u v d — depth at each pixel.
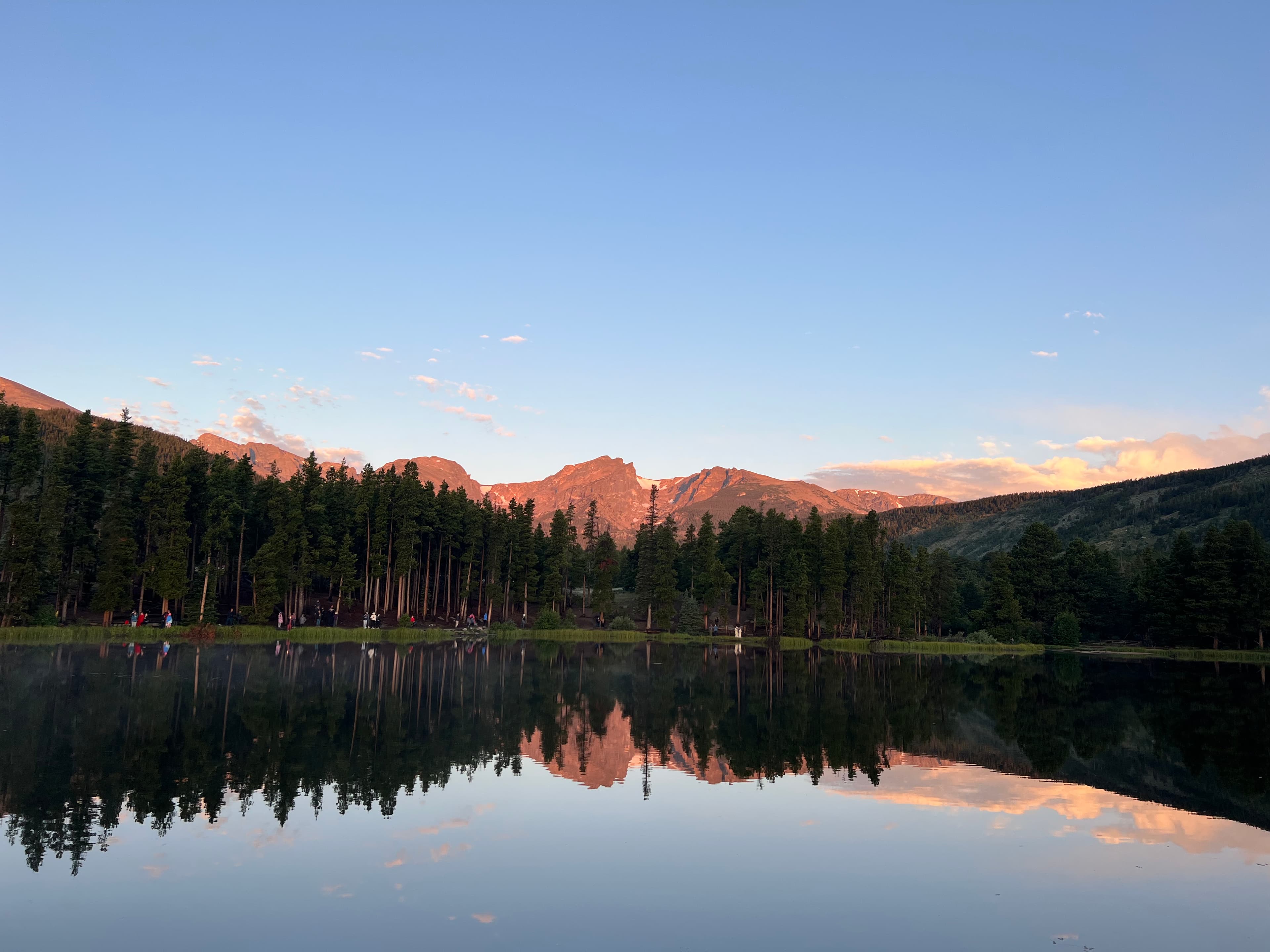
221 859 19.14
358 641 94.06
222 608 103.25
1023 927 16.44
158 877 17.88
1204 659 116.31
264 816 22.55
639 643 118.31
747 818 24.06
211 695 44.03
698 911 16.78
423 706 44.00
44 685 45.38
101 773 26.42
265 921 15.73
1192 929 16.47
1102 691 67.06
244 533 103.62
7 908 16.08
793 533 140.12
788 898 17.67
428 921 15.90
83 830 20.84
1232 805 27.16
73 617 87.69
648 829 22.62
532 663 75.94
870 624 145.50
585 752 33.41
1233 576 123.00
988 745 38.62
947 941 15.63
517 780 28.00
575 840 21.48
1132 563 171.75
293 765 28.73
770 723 43.56
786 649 118.50
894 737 39.75
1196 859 21.00
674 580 132.50
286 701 43.31
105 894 16.84
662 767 31.16
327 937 15.05
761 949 15.05
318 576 110.19
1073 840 22.55
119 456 90.69
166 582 84.94
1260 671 93.12
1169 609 127.38
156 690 44.91
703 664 84.25
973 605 164.38
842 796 27.09
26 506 79.19
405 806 24.12
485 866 19.20
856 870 19.64
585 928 15.81
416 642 97.69
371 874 18.47
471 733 36.59
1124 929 16.42
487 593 128.00
